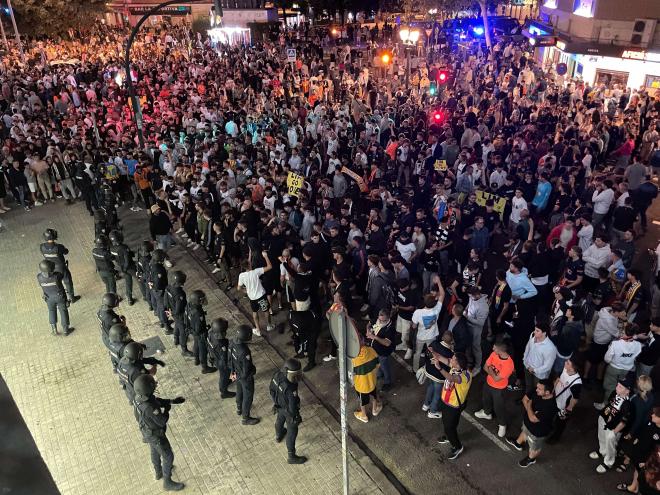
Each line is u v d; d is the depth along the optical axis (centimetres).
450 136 1770
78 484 771
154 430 702
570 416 849
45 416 901
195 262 1445
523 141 1728
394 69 3416
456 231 1175
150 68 3369
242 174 1603
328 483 757
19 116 2298
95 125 2102
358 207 1495
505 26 4106
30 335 1131
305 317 941
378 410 878
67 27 4756
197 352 1011
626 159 1856
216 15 1766
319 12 6166
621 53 2311
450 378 736
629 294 922
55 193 1939
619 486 721
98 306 1233
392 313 978
